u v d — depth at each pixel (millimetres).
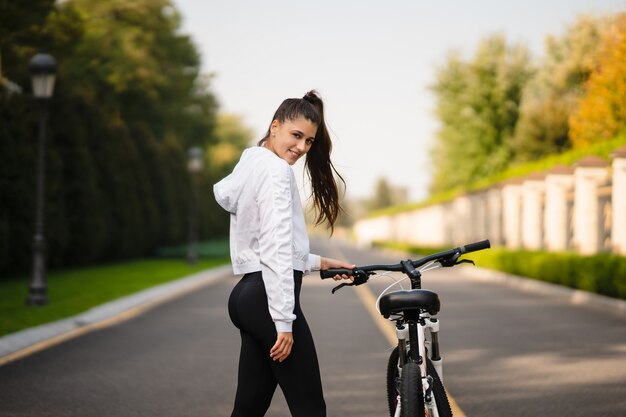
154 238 41625
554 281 21109
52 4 27172
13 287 19078
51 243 25984
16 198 21922
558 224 28266
